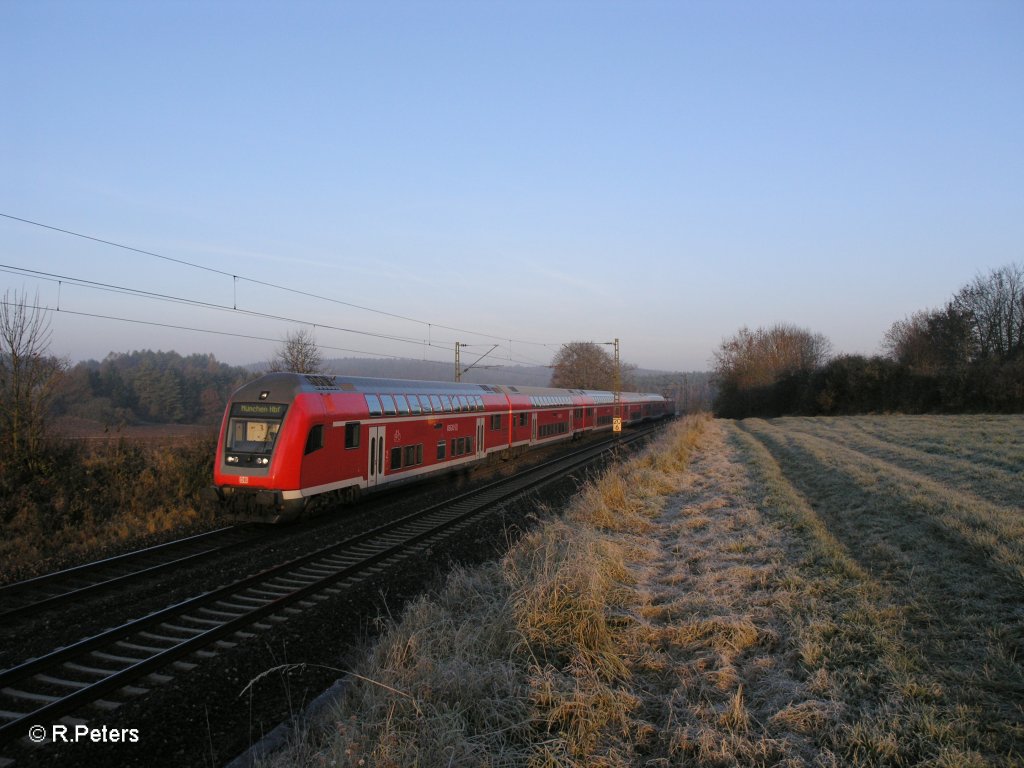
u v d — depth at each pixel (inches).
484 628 266.2
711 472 792.9
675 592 332.8
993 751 170.1
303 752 189.9
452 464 901.2
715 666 242.1
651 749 195.8
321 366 1503.4
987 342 1942.7
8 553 485.1
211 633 308.5
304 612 346.9
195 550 505.7
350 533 554.9
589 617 265.4
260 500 564.4
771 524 458.6
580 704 208.4
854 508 479.5
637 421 2375.7
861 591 292.5
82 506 589.6
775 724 197.8
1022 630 232.7
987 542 325.1
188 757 216.5
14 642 313.6
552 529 404.5
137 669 269.0
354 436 660.1
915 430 1144.2
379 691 219.3
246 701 253.4
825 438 1151.6
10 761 206.4
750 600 305.4
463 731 193.3
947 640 236.8
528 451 1270.9
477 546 523.8
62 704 236.7
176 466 698.8
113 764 209.3
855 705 203.6
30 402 609.6
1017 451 704.4
